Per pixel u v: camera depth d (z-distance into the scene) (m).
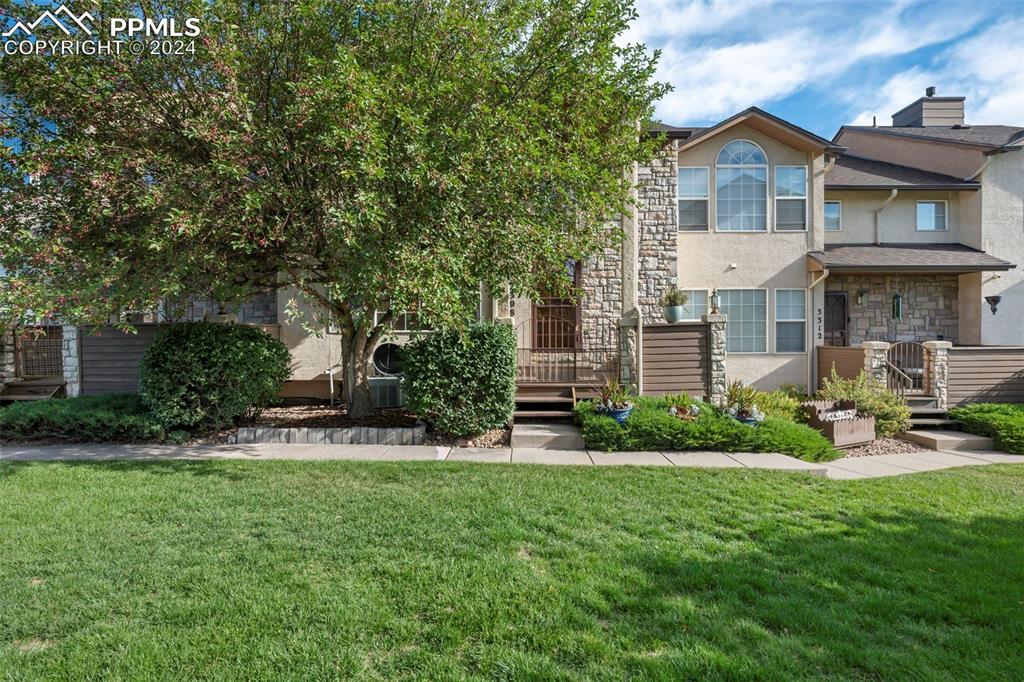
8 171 5.94
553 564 3.65
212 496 5.04
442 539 4.04
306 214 6.46
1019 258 13.27
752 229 13.07
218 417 7.97
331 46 6.68
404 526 4.31
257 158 5.96
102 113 6.15
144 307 6.23
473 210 6.87
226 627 2.83
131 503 4.79
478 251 6.89
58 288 5.50
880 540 4.23
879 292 13.77
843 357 11.80
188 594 3.19
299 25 6.33
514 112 6.82
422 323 6.66
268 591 3.21
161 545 3.88
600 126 8.05
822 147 12.77
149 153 6.01
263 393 8.44
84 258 6.00
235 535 4.09
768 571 3.57
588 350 10.98
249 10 6.23
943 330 13.70
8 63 5.90
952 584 3.46
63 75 5.79
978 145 13.24
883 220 14.02
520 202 6.82
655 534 4.25
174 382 7.70
